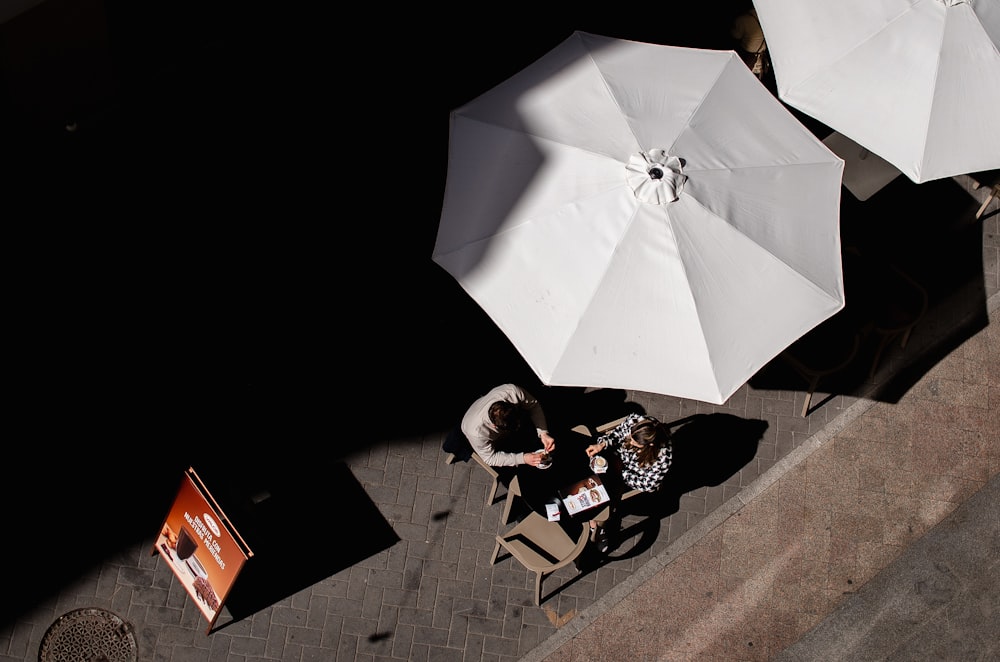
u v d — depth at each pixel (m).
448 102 10.41
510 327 6.90
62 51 8.86
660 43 10.77
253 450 8.88
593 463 8.07
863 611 8.90
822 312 7.11
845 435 9.38
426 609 8.58
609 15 10.88
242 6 10.23
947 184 10.20
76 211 9.55
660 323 6.81
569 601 8.69
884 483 9.27
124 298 9.27
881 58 7.94
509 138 7.18
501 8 10.86
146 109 9.98
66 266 9.34
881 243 9.92
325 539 8.69
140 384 8.98
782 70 8.16
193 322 9.24
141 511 8.62
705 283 6.81
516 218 6.96
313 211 9.77
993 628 8.97
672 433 9.23
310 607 8.51
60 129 9.63
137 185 9.72
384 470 8.93
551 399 9.22
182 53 10.02
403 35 10.66
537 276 6.88
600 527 8.35
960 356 9.71
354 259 9.63
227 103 10.16
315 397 9.09
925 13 7.86
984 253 10.02
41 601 8.32
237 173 9.86
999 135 7.84
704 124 7.21
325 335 9.31
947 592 9.02
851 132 7.96
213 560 7.71
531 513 8.35
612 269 6.75
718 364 6.84
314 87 10.32
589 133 7.05
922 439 9.43
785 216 7.15
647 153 6.87
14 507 8.51
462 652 8.50
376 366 9.25
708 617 8.75
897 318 8.82
